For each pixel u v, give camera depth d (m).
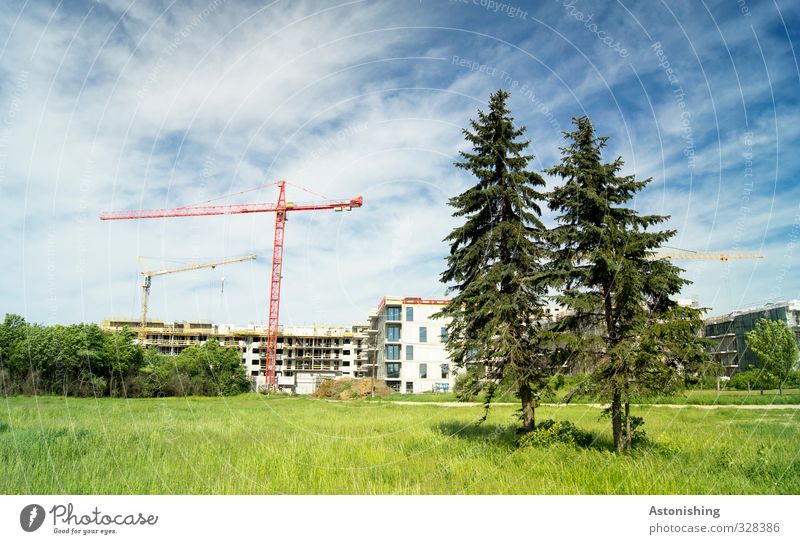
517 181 17.11
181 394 51.22
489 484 10.06
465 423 21.41
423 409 32.53
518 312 16.48
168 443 14.56
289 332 103.69
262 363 97.69
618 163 14.27
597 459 12.01
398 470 11.49
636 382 12.88
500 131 17.75
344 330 110.38
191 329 91.56
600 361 13.26
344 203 84.50
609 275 13.77
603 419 20.95
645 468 10.93
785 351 42.31
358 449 14.41
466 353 17.70
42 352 37.59
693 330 13.07
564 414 25.05
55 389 38.19
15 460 10.85
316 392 61.81
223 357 58.00
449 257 18.59
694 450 13.25
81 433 15.20
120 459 11.77
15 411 22.52
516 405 32.78
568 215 14.80
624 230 14.02
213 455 12.85
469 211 18.36
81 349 40.19
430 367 69.62
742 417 22.81
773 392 40.03
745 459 11.54
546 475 10.83
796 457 11.54
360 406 37.59
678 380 12.84
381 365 73.31
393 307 71.81
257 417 25.73
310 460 12.62
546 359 15.84
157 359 51.03
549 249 16.66
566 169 14.53
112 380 44.12
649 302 13.88
